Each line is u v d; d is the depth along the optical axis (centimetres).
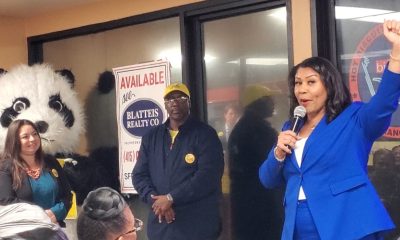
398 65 227
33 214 128
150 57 471
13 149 375
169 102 373
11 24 546
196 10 430
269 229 405
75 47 525
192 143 366
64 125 461
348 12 364
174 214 361
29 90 450
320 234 237
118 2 482
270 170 263
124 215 149
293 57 376
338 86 250
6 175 369
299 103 263
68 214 429
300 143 253
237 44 421
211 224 364
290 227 248
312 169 245
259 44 409
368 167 351
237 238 419
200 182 356
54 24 531
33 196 374
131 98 472
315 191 242
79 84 523
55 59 541
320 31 367
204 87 439
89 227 147
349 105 251
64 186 403
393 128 343
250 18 414
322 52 368
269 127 405
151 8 459
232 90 424
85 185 465
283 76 397
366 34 357
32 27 548
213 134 372
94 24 500
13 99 447
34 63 546
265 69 407
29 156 381
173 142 372
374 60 354
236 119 422
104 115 505
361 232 231
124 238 149
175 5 443
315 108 253
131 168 471
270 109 405
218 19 431
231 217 422
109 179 499
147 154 383
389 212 345
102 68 506
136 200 471
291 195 252
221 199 422
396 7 346
